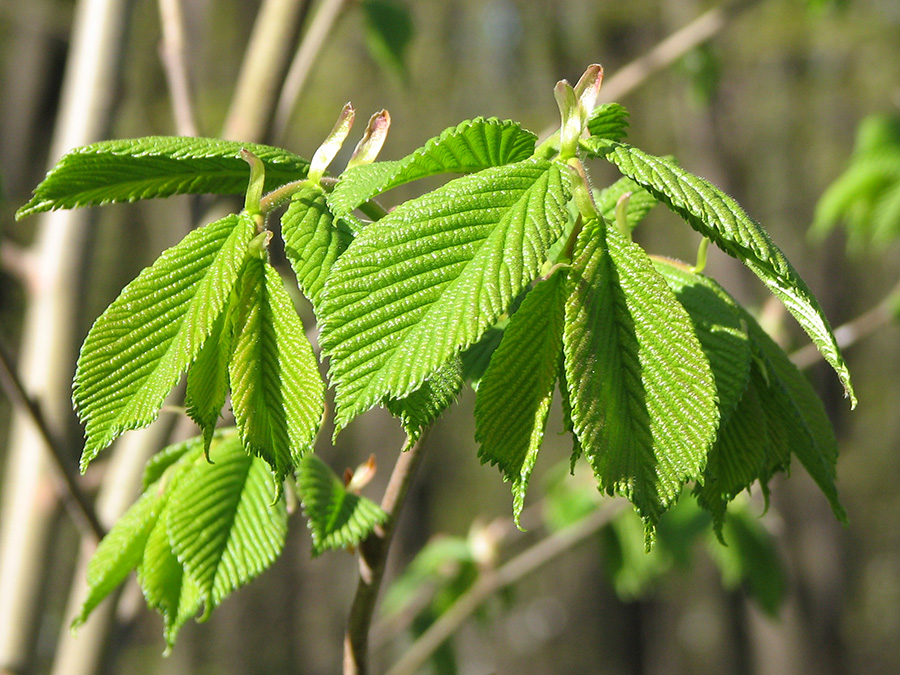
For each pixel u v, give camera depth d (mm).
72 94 984
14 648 888
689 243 3049
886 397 5059
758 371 508
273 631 4648
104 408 462
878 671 5082
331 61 3377
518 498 461
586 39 3266
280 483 470
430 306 449
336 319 446
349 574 4562
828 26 2979
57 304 930
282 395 469
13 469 920
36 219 2324
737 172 3770
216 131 2814
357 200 469
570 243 479
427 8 3512
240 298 471
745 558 1180
